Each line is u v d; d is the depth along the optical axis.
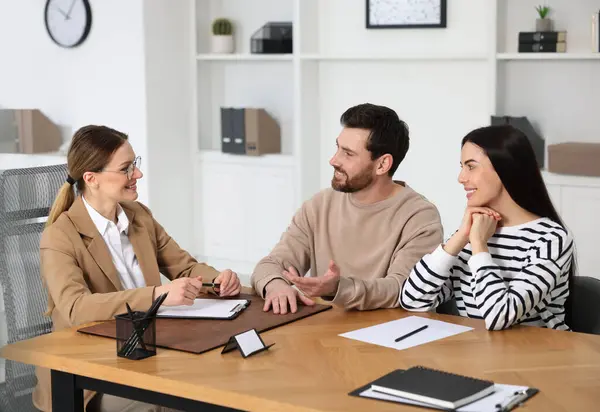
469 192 2.55
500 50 5.23
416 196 2.91
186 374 2.01
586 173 4.85
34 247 2.92
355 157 2.80
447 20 5.45
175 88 6.14
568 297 2.60
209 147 6.42
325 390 1.88
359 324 2.46
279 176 5.92
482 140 2.52
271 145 6.07
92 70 6.15
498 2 5.12
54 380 2.21
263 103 6.21
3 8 6.48
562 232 2.50
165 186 6.12
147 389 2.04
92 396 2.57
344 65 5.83
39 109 6.43
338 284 2.56
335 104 5.90
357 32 5.75
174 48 6.10
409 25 5.54
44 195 2.95
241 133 6.01
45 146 6.33
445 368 2.04
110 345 2.26
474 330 2.38
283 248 2.97
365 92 5.78
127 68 5.98
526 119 5.08
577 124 5.16
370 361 2.10
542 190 2.55
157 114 6.02
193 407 1.98
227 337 2.30
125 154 2.77
